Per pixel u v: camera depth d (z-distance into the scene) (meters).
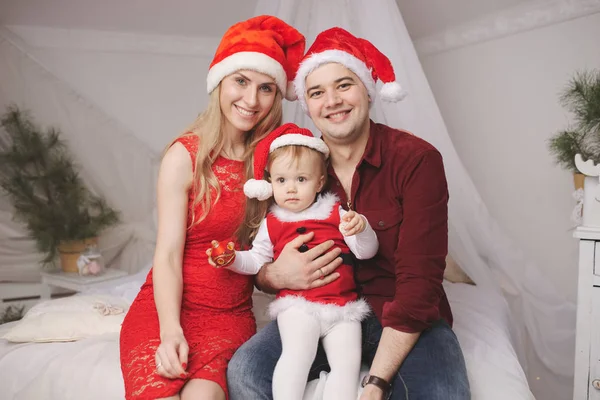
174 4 3.24
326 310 1.44
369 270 1.58
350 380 1.34
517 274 2.32
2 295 3.25
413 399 1.29
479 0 2.67
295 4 2.12
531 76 2.61
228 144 1.72
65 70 3.38
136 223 3.44
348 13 2.14
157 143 3.60
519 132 2.69
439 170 1.49
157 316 1.53
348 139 1.58
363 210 1.56
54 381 1.55
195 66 3.58
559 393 2.35
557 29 2.50
